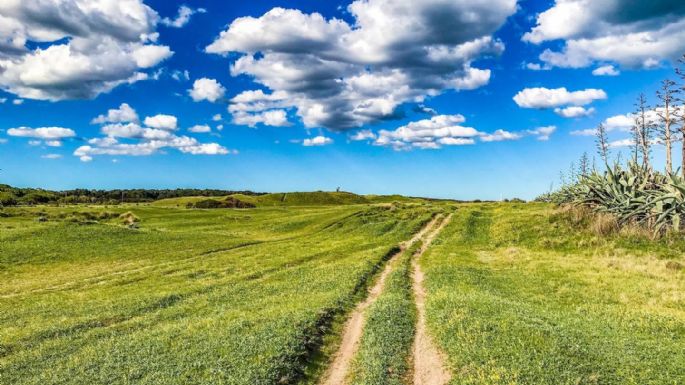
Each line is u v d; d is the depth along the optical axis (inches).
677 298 881.5
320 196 7283.5
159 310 973.2
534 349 576.7
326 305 878.4
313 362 649.0
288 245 2043.6
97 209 3988.7
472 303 804.6
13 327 881.5
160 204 6195.9
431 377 575.8
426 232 2185.0
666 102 2144.4
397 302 899.4
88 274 1505.9
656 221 1445.6
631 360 551.5
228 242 2199.8
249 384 547.5
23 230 2186.3
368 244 1881.2
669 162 2150.6
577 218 1708.9
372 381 559.5
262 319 799.1
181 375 583.5
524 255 1454.2
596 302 887.7
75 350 725.9
